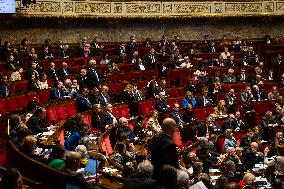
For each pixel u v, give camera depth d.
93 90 41.75
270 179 30.08
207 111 44.84
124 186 17.11
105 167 24.31
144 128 38.50
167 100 46.41
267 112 44.22
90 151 28.38
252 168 33.25
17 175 15.29
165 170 16.28
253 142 34.41
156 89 47.78
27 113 33.12
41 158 22.06
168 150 17.52
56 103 38.28
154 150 17.73
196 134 40.25
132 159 24.77
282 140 35.84
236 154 33.38
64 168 19.61
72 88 42.03
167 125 17.88
